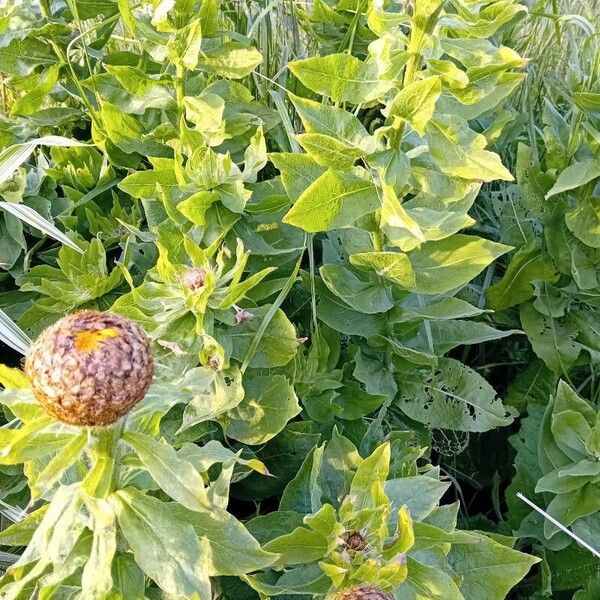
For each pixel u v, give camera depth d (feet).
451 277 1.37
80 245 1.63
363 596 0.97
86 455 1.02
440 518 1.26
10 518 1.28
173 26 1.52
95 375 0.78
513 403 1.83
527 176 1.71
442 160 1.24
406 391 1.58
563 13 2.39
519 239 1.86
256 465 1.00
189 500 0.85
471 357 2.02
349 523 1.11
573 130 1.71
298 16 1.98
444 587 1.09
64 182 1.80
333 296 1.52
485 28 1.27
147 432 1.03
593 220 1.64
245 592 1.27
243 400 1.34
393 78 1.20
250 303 1.39
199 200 1.33
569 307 1.79
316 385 1.48
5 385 0.90
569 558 1.54
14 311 1.66
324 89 1.24
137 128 1.64
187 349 1.22
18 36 1.73
